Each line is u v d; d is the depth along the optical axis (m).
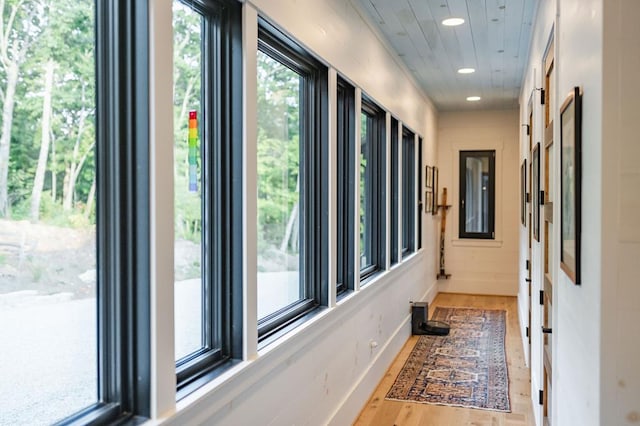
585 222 1.65
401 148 5.22
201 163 1.93
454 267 8.24
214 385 1.73
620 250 1.40
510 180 7.99
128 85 1.43
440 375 4.47
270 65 2.48
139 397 1.46
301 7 2.48
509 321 6.39
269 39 2.35
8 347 1.14
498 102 7.41
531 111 4.26
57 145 1.25
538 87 3.54
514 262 8.03
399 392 4.09
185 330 1.83
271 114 2.50
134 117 1.43
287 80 2.71
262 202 2.42
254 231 2.03
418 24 3.96
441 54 4.83
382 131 4.55
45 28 1.22
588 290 1.59
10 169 1.13
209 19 1.95
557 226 2.35
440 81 6.02
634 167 1.39
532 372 3.83
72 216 1.30
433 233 7.75
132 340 1.45
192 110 1.84
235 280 1.99
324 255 3.00
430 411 3.72
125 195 1.43
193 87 1.86
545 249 3.03
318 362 2.83
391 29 4.08
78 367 1.33
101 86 1.39
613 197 1.41
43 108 1.21
